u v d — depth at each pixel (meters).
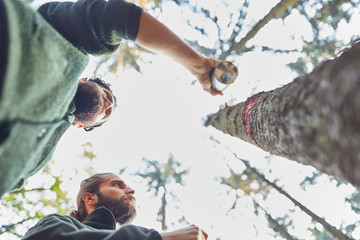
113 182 2.51
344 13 4.70
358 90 0.87
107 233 1.77
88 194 2.44
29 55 1.18
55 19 1.75
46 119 1.37
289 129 1.34
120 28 1.91
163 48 2.10
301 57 5.07
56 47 1.39
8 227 4.70
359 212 4.90
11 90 1.06
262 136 1.83
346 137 0.93
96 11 1.81
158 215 5.65
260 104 1.94
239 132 2.52
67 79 1.49
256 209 5.28
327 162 1.12
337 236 4.02
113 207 2.37
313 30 4.87
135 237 1.70
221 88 2.37
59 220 1.89
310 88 1.19
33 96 1.21
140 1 5.21
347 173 1.03
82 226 1.93
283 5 4.34
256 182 5.36
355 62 0.94
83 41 1.81
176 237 1.82
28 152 1.27
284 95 1.49
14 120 1.11
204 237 2.05
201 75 2.34
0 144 1.04
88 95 2.36
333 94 0.99
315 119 1.10
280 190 4.52
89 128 2.80
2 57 1.05
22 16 1.21
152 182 5.82
